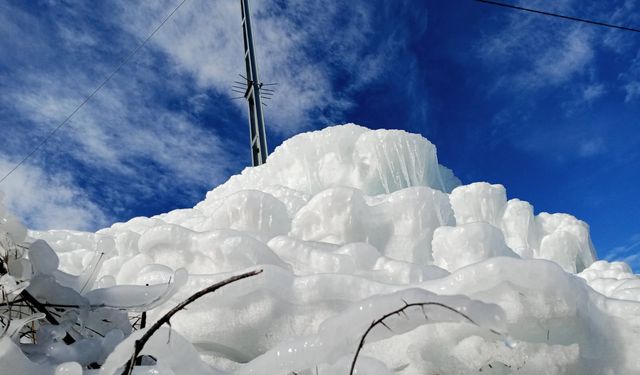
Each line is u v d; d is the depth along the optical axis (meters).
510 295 2.60
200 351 3.17
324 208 6.43
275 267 3.14
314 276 3.06
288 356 2.04
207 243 4.27
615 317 2.72
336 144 12.60
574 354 2.58
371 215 6.51
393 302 2.05
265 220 6.55
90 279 3.17
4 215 2.66
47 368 2.13
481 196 12.07
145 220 10.40
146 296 2.81
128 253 6.82
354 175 12.38
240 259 4.11
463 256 4.97
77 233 9.91
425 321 2.01
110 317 2.88
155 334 2.15
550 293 2.55
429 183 13.26
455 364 2.59
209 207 10.16
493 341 2.60
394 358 2.69
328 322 2.12
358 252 4.15
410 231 6.45
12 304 2.48
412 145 12.59
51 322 2.62
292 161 13.09
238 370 2.13
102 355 2.41
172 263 4.39
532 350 2.57
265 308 3.09
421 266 3.91
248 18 20.41
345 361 2.16
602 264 8.63
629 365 2.61
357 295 2.96
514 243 11.84
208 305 3.18
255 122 18.58
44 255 2.79
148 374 2.13
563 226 12.34
